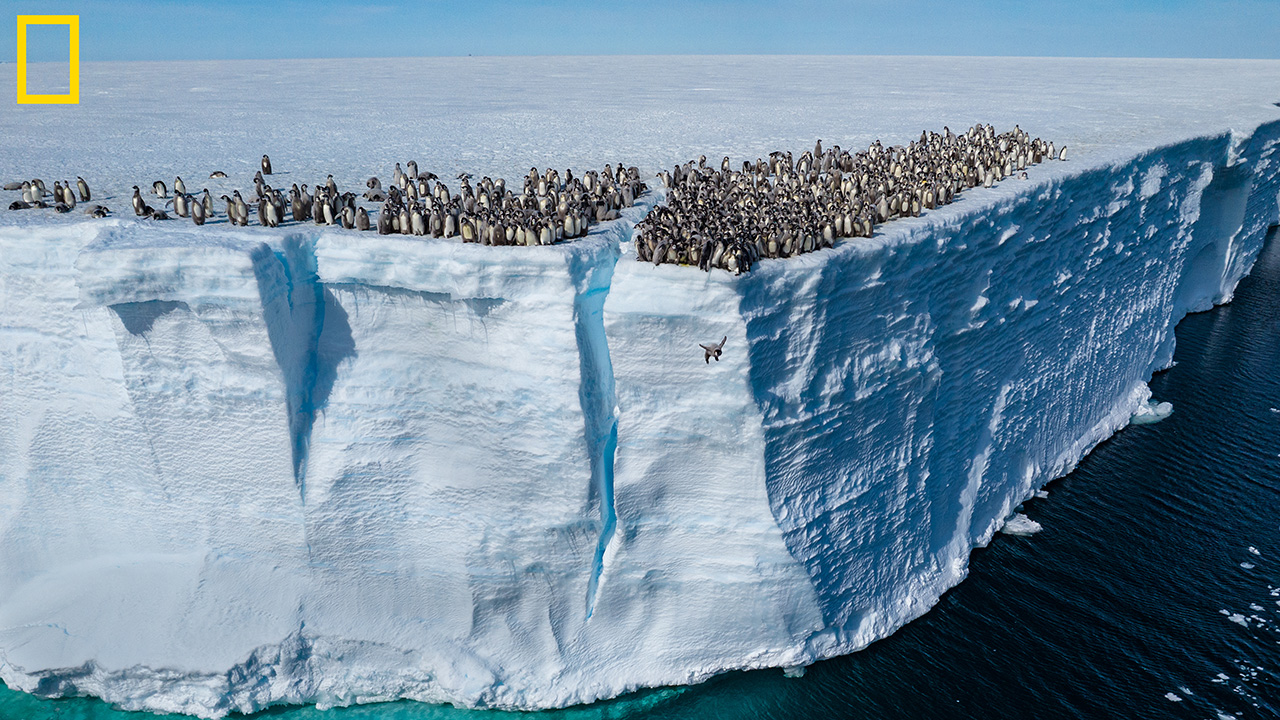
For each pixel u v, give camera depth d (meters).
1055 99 62.66
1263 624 18.92
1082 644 18.38
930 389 18.64
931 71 133.38
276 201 18.97
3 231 16.77
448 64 192.00
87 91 75.62
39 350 17.30
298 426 16.81
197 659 16.30
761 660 17.66
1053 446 25.30
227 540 17.50
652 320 15.11
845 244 16.89
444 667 16.97
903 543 19.23
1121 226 27.14
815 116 49.47
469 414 16.75
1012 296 21.89
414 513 17.06
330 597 17.53
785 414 16.17
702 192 21.92
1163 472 25.53
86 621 16.92
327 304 17.08
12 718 16.59
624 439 16.22
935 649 18.28
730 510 16.59
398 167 24.73
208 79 103.56
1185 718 16.36
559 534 16.48
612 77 110.94
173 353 16.33
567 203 19.73
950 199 20.62
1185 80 96.31
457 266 15.59
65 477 17.92
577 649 17.36
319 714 17.03
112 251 15.25
